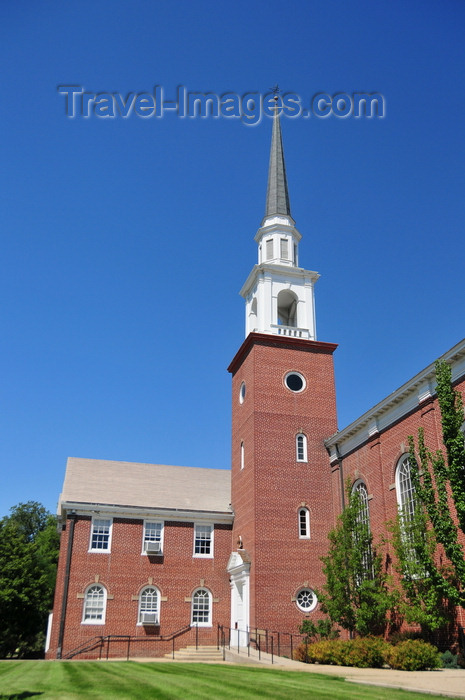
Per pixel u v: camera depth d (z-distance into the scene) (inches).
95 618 1336.1
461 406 921.5
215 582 1443.2
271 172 1771.7
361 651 877.8
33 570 1726.1
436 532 916.6
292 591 1262.3
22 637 1752.0
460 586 876.0
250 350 1473.9
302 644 1080.2
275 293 1542.8
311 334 1523.1
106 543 1411.2
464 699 522.6
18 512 2699.3
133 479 1608.0
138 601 1375.5
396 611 1037.8
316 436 1417.3
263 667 870.4
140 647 1334.9
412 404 1086.4
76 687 614.9
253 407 1402.6
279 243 1625.2
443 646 888.9
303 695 547.8
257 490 1332.4
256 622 1216.2
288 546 1300.4
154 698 535.5
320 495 1364.4
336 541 1151.0
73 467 1601.9
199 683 645.3
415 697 535.8
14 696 549.6
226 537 1493.6
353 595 1079.6
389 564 1088.8
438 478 937.5
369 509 1195.9
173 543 1451.8
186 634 1375.5
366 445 1243.2
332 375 1486.2
